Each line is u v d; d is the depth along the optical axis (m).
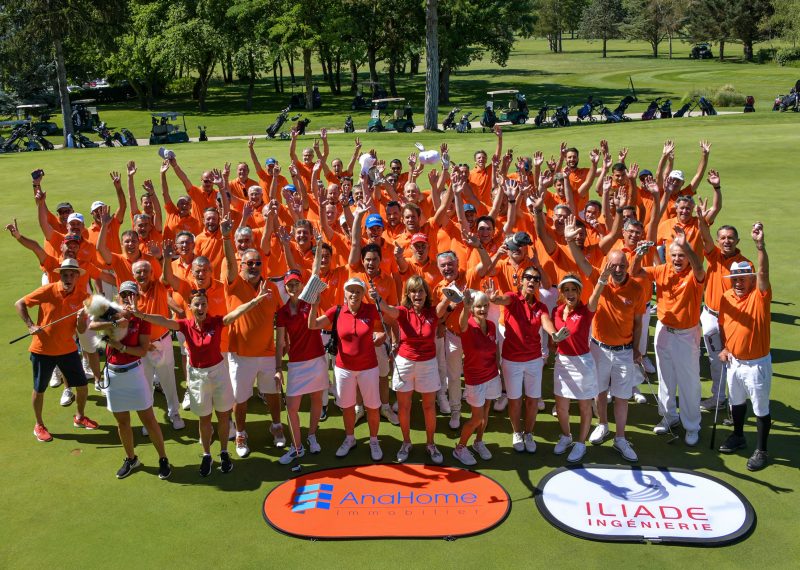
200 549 5.93
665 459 7.24
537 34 123.88
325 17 51.56
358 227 8.03
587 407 7.20
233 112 54.50
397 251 8.17
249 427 8.12
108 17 45.56
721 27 87.69
